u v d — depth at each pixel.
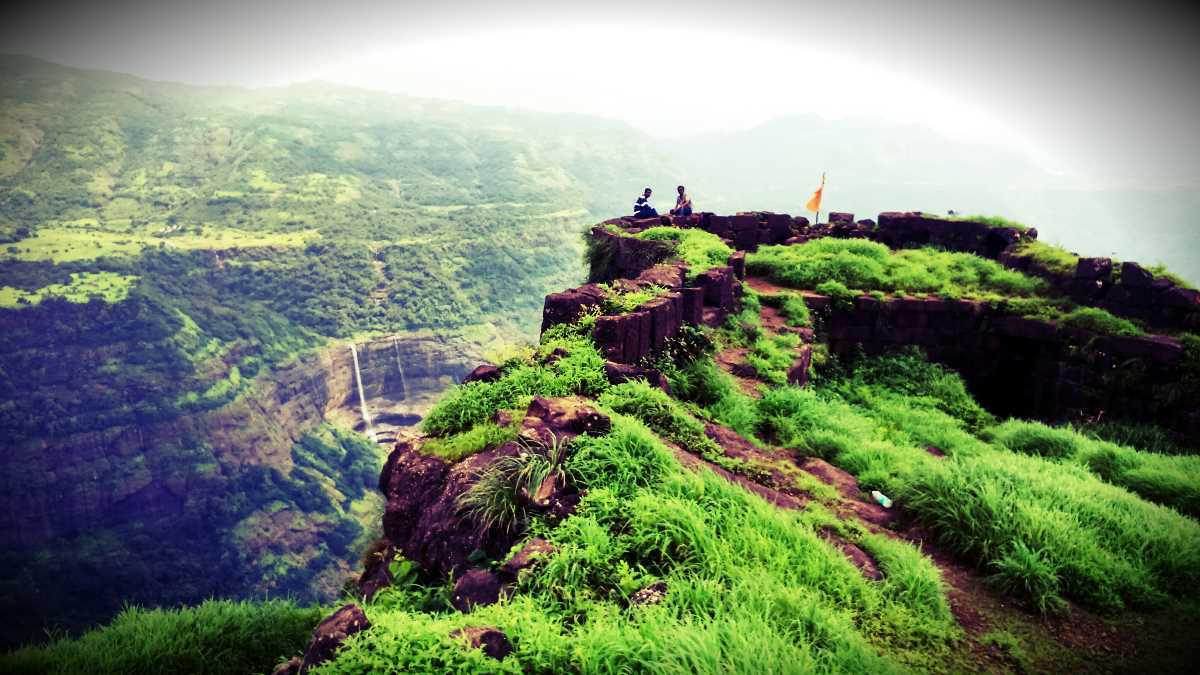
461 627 3.38
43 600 99.56
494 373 7.13
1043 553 5.06
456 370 183.00
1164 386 11.72
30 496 110.50
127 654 4.96
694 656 3.17
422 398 179.50
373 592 5.20
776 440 7.99
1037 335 13.58
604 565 4.03
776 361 10.62
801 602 3.83
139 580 108.50
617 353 7.84
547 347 7.47
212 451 129.75
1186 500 7.05
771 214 21.34
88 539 113.62
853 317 14.79
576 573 3.93
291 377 156.62
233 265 193.50
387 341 178.88
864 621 4.08
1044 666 4.00
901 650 3.92
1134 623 4.59
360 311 189.62
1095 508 5.83
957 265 16.78
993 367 14.48
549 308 8.52
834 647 3.59
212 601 5.72
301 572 117.88
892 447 7.59
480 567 4.42
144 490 121.19
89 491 115.88
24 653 4.97
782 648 3.36
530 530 4.40
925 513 5.73
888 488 6.34
